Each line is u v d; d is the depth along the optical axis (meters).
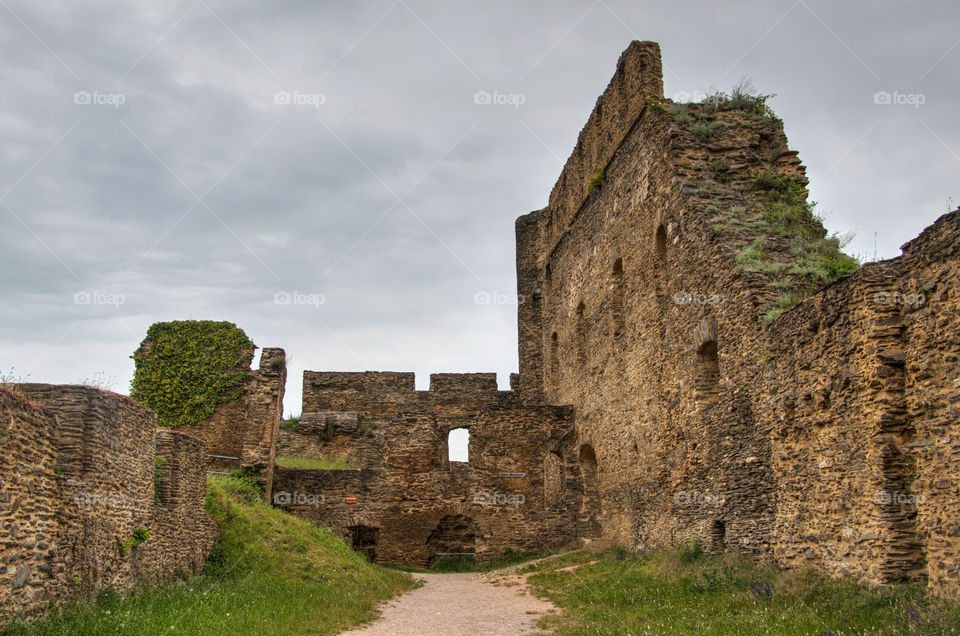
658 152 19.30
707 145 18.48
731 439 14.76
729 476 14.75
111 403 12.06
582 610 13.05
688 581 13.41
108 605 11.12
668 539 17.83
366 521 26.80
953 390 9.10
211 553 17.27
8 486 9.18
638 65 21.12
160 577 14.08
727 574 12.87
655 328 19.20
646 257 20.02
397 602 15.66
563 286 29.09
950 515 8.97
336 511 26.91
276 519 20.45
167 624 10.54
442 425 30.27
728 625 9.83
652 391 19.33
